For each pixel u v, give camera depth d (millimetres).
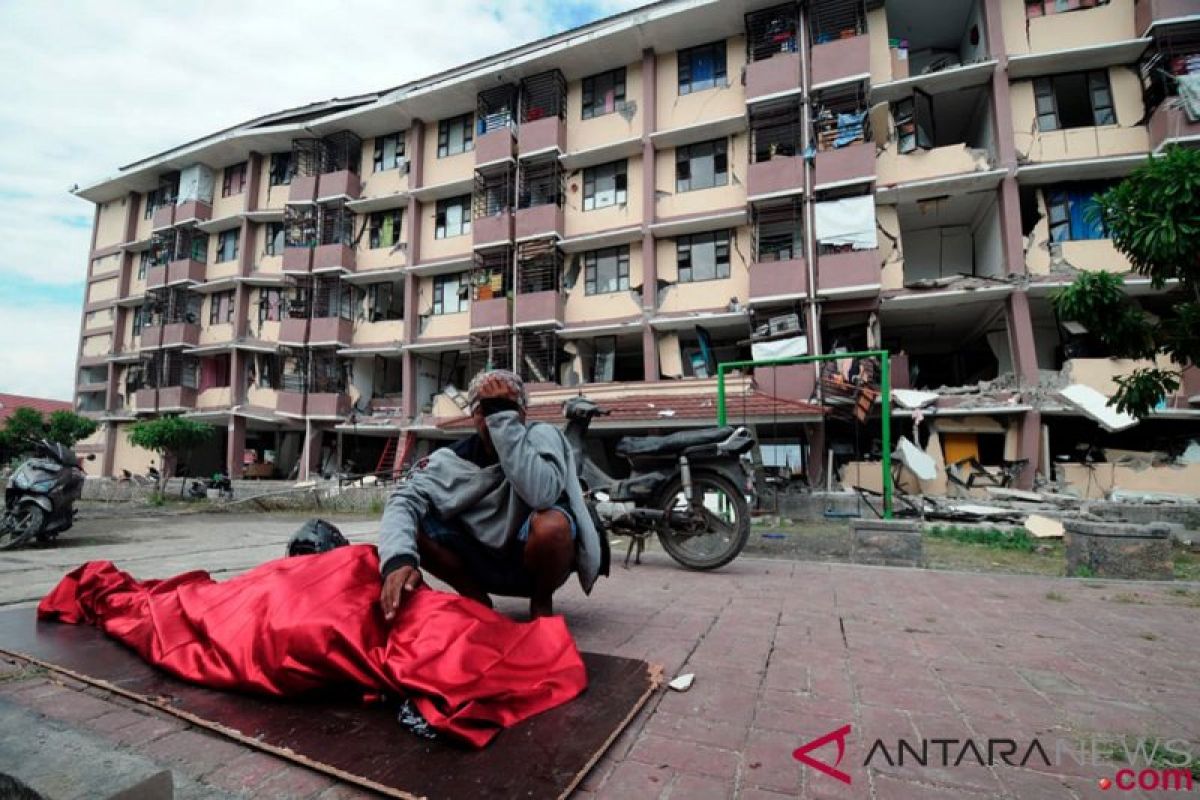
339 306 19703
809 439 12727
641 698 1796
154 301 24078
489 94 17750
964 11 14172
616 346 17250
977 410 11695
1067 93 13180
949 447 12461
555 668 1794
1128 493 10594
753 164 13930
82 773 1193
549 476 2105
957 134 15141
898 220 14422
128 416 23938
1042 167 12219
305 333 19812
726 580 4012
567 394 15227
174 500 18625
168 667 1924
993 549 7227
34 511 6195
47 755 1283
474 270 17469
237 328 21484
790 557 5672
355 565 1981
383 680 1618
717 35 15422
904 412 12195
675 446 4496
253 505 15141
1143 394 5797
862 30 13734
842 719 1730
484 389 2213
